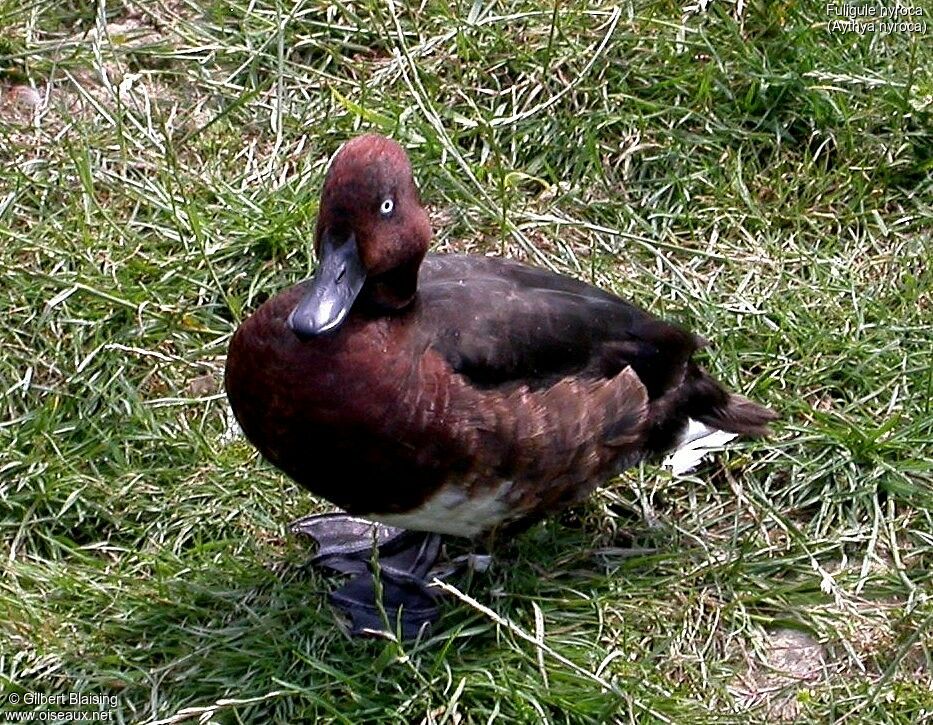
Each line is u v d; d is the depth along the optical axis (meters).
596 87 6.47
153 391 5.54
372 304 4.42
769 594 5.01
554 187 6.29
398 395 4.39
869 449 5.36
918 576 5.09
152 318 5.71
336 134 6.36
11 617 4.82
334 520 5.22
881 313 5.82
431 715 4.59
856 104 6.50
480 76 6.56
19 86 6.55
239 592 4.95
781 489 5.37
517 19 6.69
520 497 4.70
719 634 4.93
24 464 5.21
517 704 4.59
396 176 4.36
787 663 4.87
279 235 5.91
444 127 6.41
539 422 4.60
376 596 4.78
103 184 6.16
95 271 5.78
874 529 5.18
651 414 5.03
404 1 6.79
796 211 6.23
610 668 4.76
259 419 4.50
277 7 6.66
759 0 6.64
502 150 6.39
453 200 6.20
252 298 5.86
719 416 5.23
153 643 4.79
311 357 4.37
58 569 4.97
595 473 4.90
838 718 4.65
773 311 5.84
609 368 4.86
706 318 5.80
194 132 6.38
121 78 6.55
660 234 6.18
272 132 6.42
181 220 5.97
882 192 6.32
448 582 5.03
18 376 5.49
